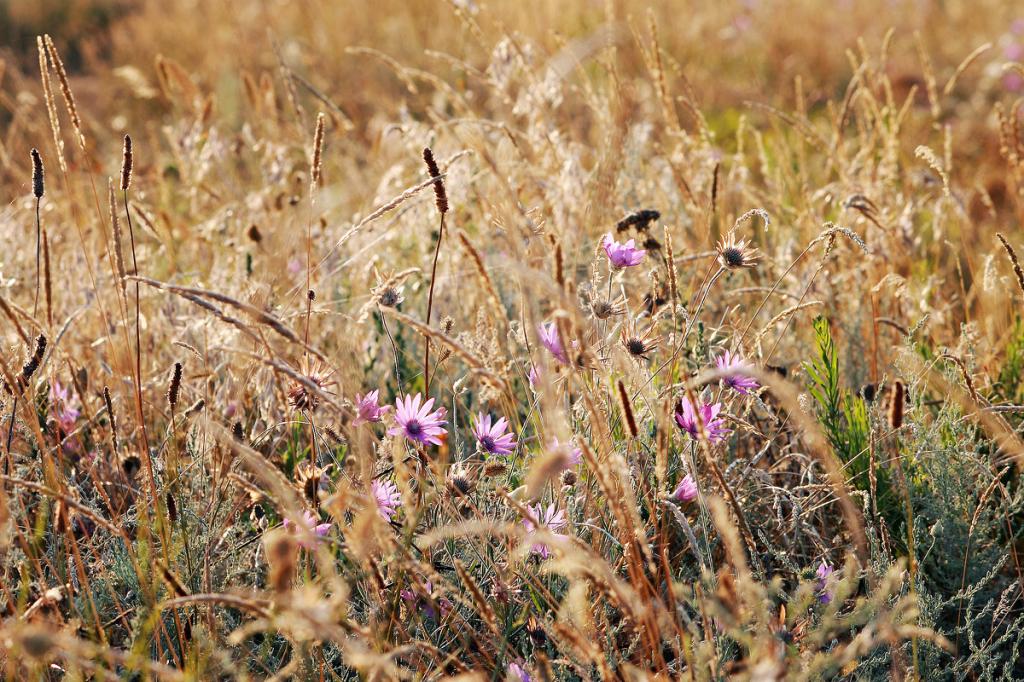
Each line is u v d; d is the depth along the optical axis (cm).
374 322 381
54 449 355
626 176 397
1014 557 360
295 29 894
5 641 331
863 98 416
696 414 338
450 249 388
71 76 861
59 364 366
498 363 356
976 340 377
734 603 329
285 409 362
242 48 632
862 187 402
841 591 335
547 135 400
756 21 862
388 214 396
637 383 351
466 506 348
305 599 325
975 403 356
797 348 382
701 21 805
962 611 358
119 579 345
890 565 346
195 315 378
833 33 859
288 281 385
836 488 339
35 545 344
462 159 390
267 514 356
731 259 354
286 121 496
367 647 338
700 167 408
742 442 368
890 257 394
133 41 931
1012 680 346
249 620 347
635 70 704
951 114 670
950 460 359
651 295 365
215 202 426
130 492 358
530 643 348
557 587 348
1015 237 418
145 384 371
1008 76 713
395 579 339
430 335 336
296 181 416
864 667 344
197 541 348
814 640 334
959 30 872
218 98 679
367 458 340
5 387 353
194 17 945
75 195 400
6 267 384
